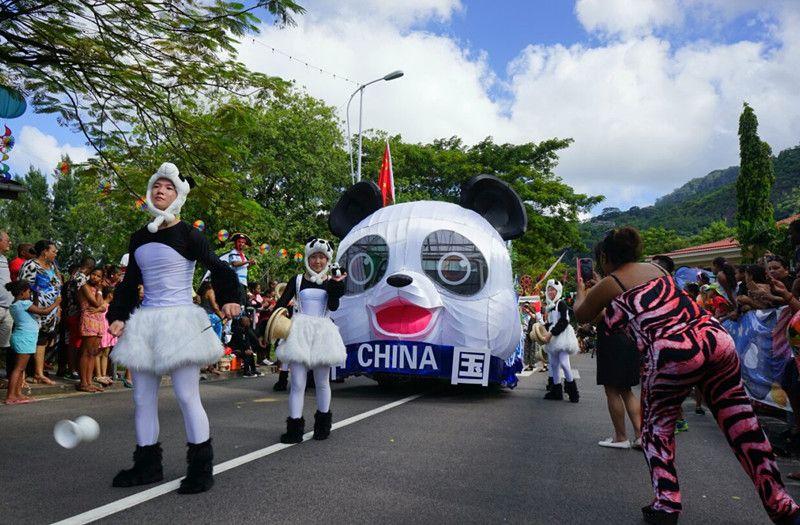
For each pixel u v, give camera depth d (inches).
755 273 299.0
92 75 354.0
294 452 212.8
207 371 490.9
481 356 370.0
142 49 349.4
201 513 146.0
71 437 129.9
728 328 351.3
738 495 180.5
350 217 442.3
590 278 209.6
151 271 169.2
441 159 1396.4
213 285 176.2
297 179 1146.0
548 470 200.8
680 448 250.5
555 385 390.0
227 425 265.1
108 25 339.6
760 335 304.0
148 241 170.2
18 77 353.1
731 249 1282.0
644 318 153.9
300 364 226.4
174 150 386.0
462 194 418.9
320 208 1208.2
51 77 354.3
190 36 336.8
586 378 589.0
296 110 1161.4
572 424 296.5
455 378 368.5
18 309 316.8
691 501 173.0
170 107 370.3
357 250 393.4
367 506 155.0
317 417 237.5
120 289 171.6
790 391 227.3
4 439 229.0
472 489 174.4
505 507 159.2
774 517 141.1
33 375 386.3
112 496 157.8
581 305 169.0
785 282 297.6
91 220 1189.1
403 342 371.9
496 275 382.0
